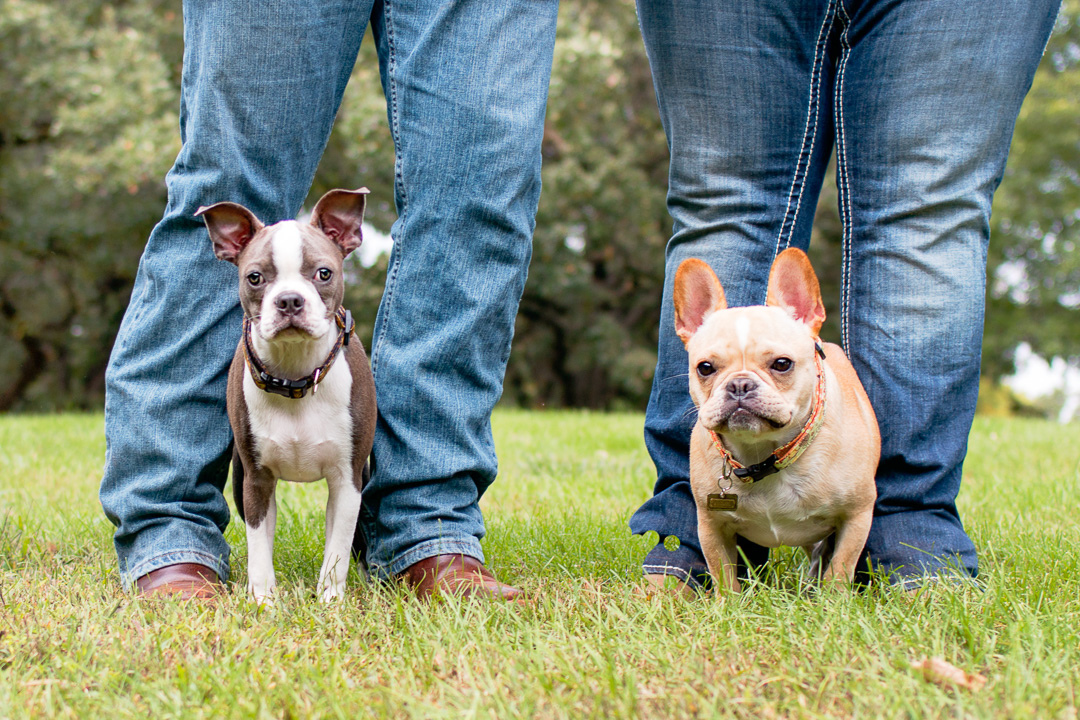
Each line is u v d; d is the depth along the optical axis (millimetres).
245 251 2758
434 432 2928
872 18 2953
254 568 2740
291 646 2178
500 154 2889
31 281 20953
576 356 21422
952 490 2955
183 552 2844
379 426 2998
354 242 3018
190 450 2924
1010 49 2818
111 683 1952
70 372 22594
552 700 1824
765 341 2635
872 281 2982
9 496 4758
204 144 2873
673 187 3217
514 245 2967
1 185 18516
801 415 2662
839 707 1847
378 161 15828
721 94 3023
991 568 2889
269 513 2826
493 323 2977
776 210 3117
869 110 2963
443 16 2887
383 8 3045
